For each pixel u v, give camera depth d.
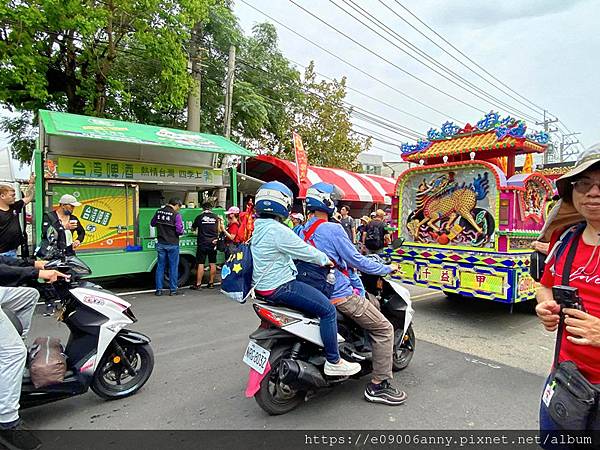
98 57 11.01
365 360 3.72
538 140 6.36
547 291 2.03
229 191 10.11
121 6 10.06
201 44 13.06
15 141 13.45
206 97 14.51
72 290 3.40
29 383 3.11
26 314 3.28
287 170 14.09
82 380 3.33
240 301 3.54
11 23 9.16
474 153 6.41
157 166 8.64
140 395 3.68
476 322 6.09
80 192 7.68
